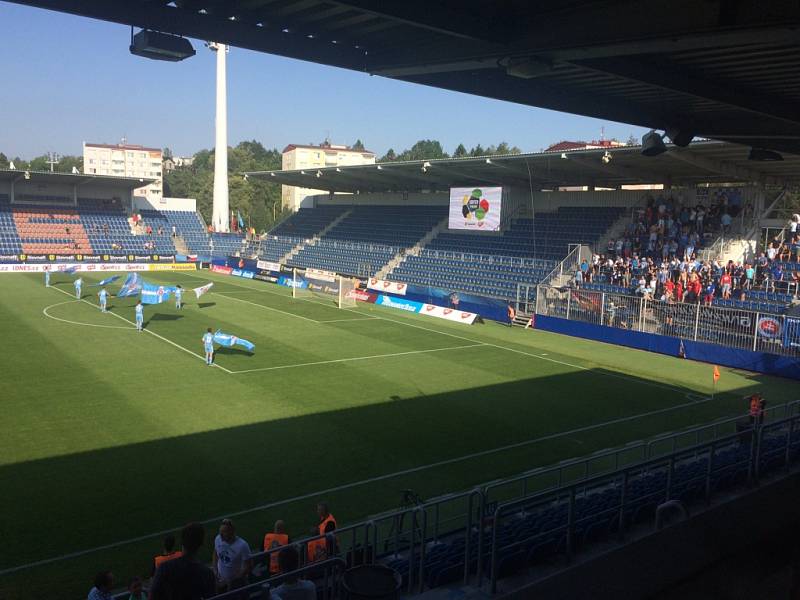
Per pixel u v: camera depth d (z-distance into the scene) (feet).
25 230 195.72
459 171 145.18
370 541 37.14
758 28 22.72
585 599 27.68
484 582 26.22
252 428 57.93
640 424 63.26
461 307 132.67
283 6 27.71
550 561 27.68
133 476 46.65
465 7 27.35
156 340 93.76
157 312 118.32
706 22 23.59
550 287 118.93
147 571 34.40
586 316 113.29
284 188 398.62
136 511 41.29
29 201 207.92
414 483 47.55
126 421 58.39
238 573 26.32
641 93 40.22
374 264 172.55
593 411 67.26
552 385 77.71
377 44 33.50
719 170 105.60
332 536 27.50
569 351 99.30
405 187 191.31
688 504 33.27
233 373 77.05
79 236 202.39
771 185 117.80
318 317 122.42
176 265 205.16
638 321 105.09
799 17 21.94
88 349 86.17
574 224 144.25
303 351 91.25
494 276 142.20
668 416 66.23
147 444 53.01
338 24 30.17
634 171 122.72
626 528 30.96
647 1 24.88
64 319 107.24
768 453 38.93
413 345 99.35
